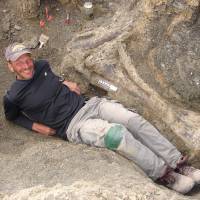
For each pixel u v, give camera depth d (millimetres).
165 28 3012
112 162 2582
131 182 2332
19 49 2691
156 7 3004
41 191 2209
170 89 2951
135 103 3016
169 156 2713
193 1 2848
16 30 3660
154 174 2674
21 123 2963
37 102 2793
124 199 2150
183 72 2916
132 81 3062
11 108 2861
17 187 2377
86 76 3207
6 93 2932
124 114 2791
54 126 2883
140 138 2773
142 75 3041
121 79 3088
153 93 2967
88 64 3182
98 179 2385
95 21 3652
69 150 2697
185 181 2695
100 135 2699
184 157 2758
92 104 2867
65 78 3295
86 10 3660
